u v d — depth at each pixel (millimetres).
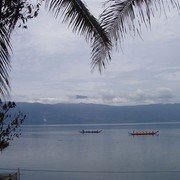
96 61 7387
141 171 51438
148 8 6609
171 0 6457
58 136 164875
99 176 48531
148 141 114250
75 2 6648
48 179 46531
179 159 65750
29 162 65000
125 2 6992
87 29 6887
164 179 45125
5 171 51500
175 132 179875
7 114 6969
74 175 49656
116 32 7074
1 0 5871
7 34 6031
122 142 112750
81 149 91625
